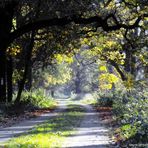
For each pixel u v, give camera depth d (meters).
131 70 49.25
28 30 34.69
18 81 56.41
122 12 41.00
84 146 15.26
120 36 46.44
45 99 58.09
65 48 47.50
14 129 22.58
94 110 43.47
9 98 44.84
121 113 24.61
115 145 15.55
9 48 44.97
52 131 20.05
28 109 39.38
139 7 37.81
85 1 33.47
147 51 45.97
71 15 33.59
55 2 34.38
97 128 22.34
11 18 35.47
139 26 37.28
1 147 14.90
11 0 31.62
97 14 35.12
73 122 26.05
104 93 59.94
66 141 16.73
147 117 15.59
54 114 36.41
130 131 16.50
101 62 55.31
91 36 43.66
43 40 48.31
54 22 34.00
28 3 35.56
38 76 72.88
